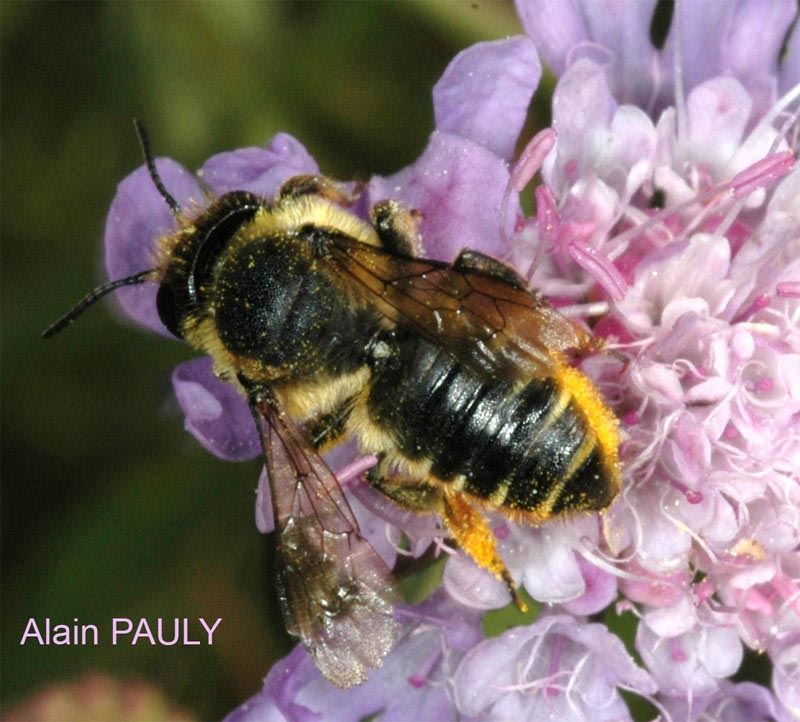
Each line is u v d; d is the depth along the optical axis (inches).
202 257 3.6
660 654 3.8
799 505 3.7
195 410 3.7
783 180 3.8
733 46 3.9
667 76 3.9
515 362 3.5
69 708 4.2
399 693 3.8
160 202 3.8
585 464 3.5
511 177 3.7
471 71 3.7
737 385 3.7
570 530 3.7
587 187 3.8
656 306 3.8
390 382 3.6
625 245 3.7
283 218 3.6
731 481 3.7
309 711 3.7
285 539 3.6
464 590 3.7
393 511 3.7
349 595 3.6
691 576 3.8
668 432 3.7
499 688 3.7
